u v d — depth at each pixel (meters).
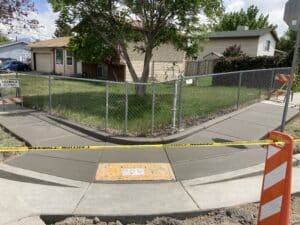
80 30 11.28
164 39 11.62
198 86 11.19
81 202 4.14
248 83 11.92
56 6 10.22
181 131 7.16
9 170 4.89
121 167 5.25
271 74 12.47
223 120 8.43
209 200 4.25
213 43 32.47
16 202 4.10
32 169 5.02
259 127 7.80
